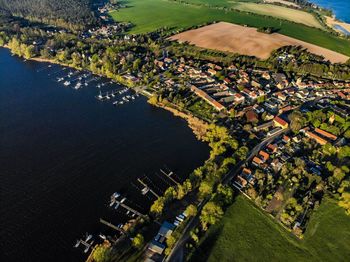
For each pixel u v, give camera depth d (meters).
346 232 199.12
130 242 192.00
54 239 196.62
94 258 180.75
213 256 184.12
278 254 186.38
